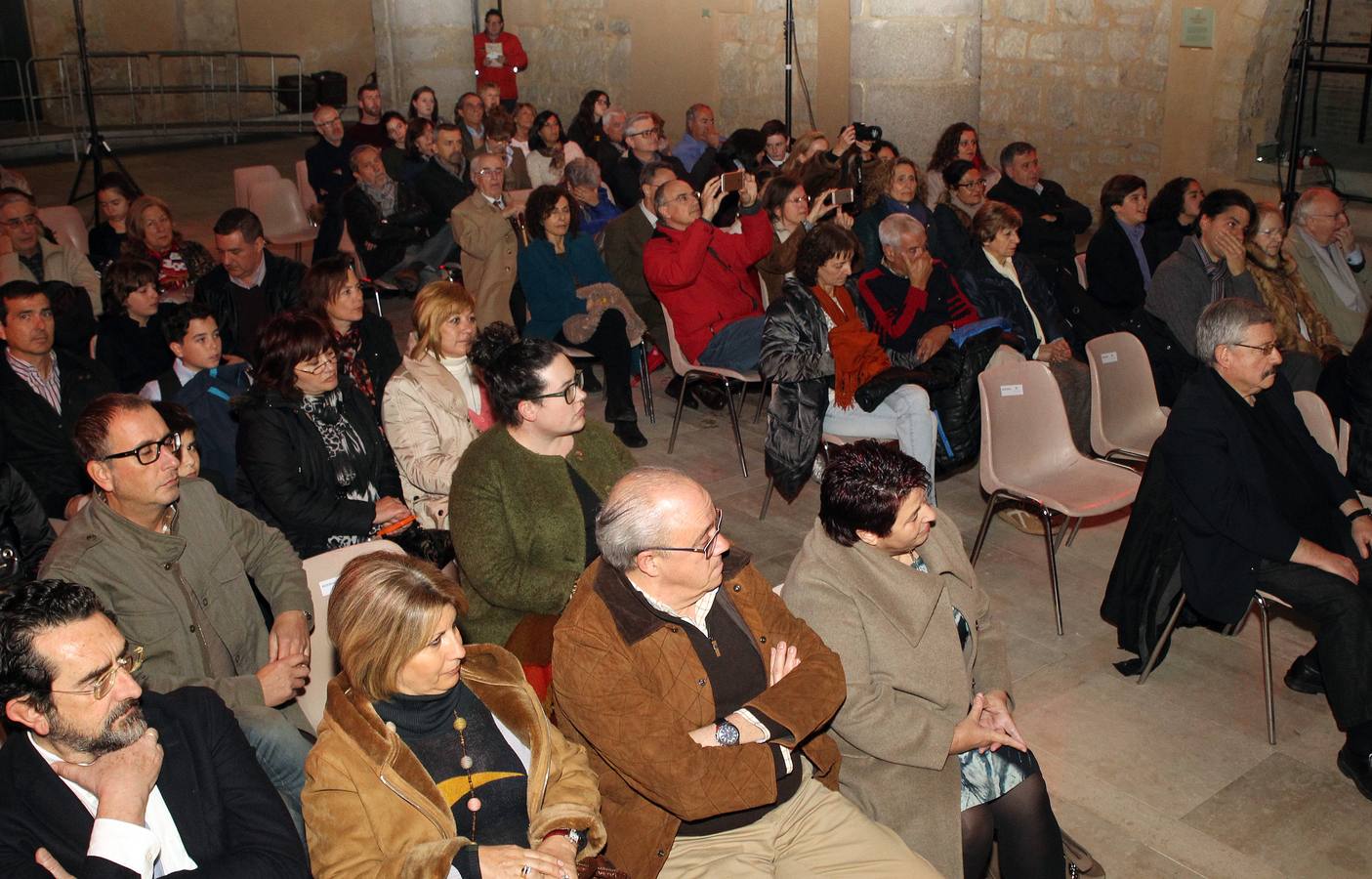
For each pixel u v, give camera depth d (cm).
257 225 546
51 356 432
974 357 498
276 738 233
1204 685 386
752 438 604
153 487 263
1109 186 603
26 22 1509
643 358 625
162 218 635
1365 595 338
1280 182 881
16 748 197
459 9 1125
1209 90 917
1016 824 273
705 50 1191
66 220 727
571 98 1347
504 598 293
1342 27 985
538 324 607
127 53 1484
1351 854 307
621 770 228
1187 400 358
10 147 1416
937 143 750
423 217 802
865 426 486
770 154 884
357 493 372
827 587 262
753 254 579
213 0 1579
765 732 231
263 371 353
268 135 1574
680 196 552
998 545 487
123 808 191
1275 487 362
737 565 254
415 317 395
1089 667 397
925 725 256
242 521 299
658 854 235
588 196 760
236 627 288
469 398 409
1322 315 566
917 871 236
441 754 217
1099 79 990
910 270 505
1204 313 360
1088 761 347
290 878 208
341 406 372
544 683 285
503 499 296
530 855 209
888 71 751
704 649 241
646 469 237
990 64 1066
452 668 212
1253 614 425
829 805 248
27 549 341
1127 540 379
